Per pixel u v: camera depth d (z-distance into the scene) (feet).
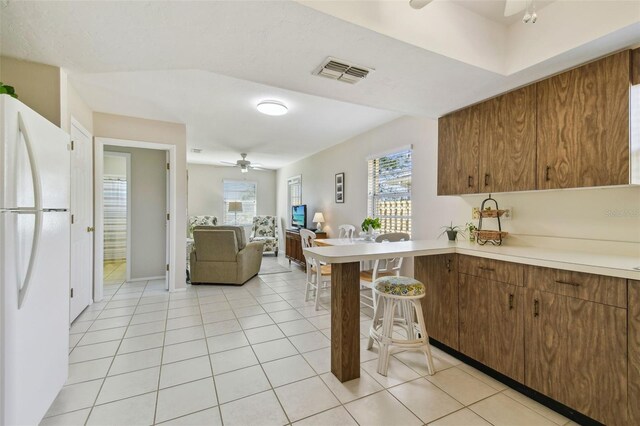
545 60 5.73
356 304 6.48
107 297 12.44
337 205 17.63
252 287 14.25
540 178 6.52
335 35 5.00
